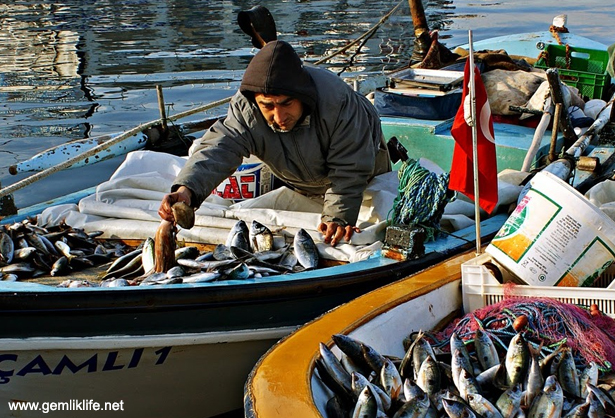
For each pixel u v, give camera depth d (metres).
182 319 4.07
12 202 5.48
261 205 5.20
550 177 3.85
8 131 10.49
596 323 3.58
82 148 6.47
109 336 4.01
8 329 3.94
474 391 2.89
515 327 3.45
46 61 15.40
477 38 16.89
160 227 4.39
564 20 9.16
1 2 25.03
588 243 3.79
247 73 4.36
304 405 2.79
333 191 4.78
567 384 3.07
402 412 2.72
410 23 19.47
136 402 4.36
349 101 4.61
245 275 4.32
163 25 19.95
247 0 24.86
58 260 4.74
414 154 6.58
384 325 3.56
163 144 6.93
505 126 7.00
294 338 3.30
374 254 4.64
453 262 4.23
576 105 7.29
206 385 4.43
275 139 4.68
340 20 20.36
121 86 13.08
